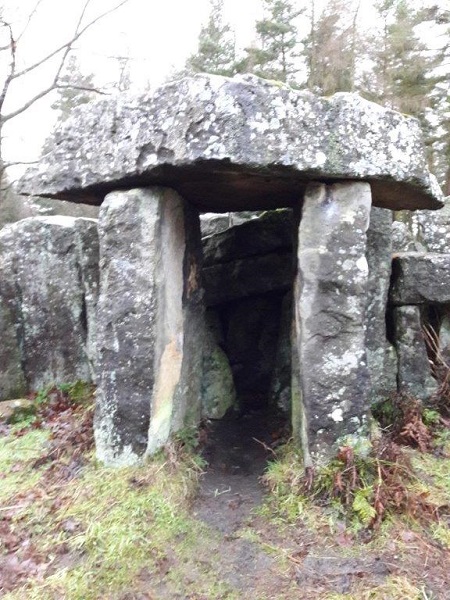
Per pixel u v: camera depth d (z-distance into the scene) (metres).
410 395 3.84
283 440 3.61
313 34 9.55
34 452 3.45
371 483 2.74
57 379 4.34
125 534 2.48
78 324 4.32
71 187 3.07
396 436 3.54
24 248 4.35
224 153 2.55
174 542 2.55
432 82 9.81
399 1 10.21
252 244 4.61
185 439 3.34
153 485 2.80
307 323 2.88
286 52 9.83
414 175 2.94
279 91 2.65
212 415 4.18
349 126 2.78
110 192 3.03
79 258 4.30
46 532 2.58
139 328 2.92
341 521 2.65
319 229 2.88
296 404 3.33
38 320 4.36
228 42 10.12
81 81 10.91
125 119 2.86
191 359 3.66
